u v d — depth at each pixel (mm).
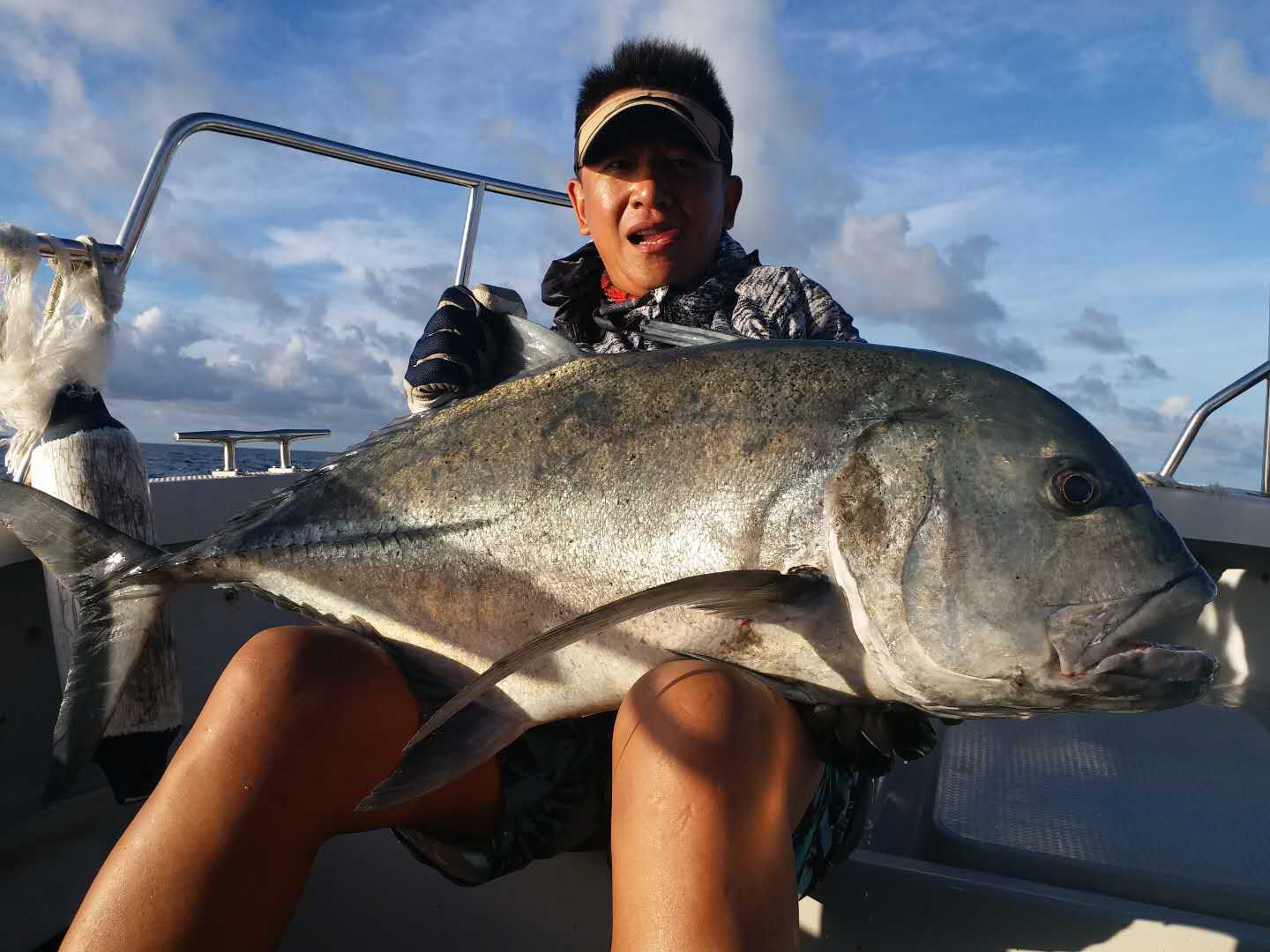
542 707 731
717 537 698
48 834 967
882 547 662
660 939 526
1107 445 684
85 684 845
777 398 716
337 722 655
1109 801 996
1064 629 632
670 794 559
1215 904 802
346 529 809
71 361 987
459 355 854
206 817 593
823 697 684
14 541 1015
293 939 892
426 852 768
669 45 1001
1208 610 1614
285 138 1371
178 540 1387
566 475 745
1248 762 1122
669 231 976
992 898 748
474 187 1634
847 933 776
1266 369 1624
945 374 706
